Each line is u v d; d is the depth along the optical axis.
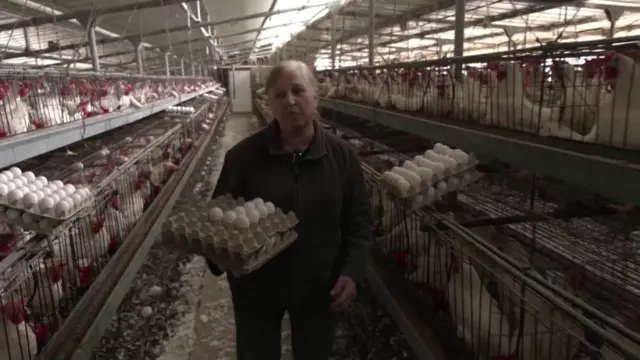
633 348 1.02
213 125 10.31
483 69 2.05
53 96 2.62
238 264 1.34
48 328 1.81
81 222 2.23
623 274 1.69
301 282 1.53
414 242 2.22
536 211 2.05
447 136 2.17
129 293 3.03
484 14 5.70
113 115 3.37
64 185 2.17
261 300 1.56
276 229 1.39
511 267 1.36
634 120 1.21
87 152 3.71
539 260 1.83
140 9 5.45
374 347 2.36
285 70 1.40
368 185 2.75
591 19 5.25
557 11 4.93
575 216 1.89
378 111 3.34
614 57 1.25
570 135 1.50
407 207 1.91
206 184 6.02
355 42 10.11
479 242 1.57
